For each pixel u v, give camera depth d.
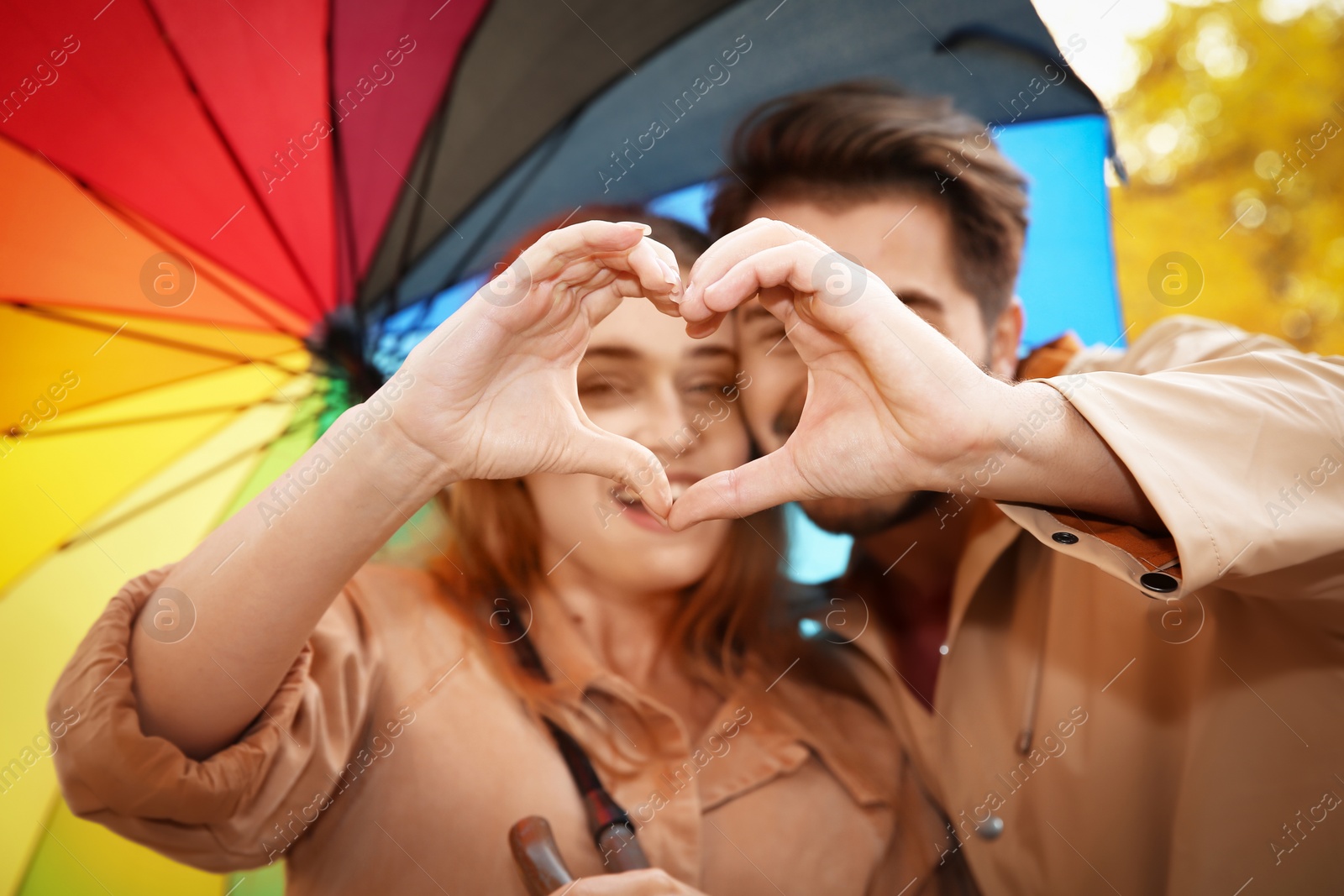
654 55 1.38
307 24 1.33
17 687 1.19
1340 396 0.67
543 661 1.19
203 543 0.83
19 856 1.13
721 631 1.22
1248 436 0.63
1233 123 1.58
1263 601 0.86
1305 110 1.57
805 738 1.17
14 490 1.23
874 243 1.33
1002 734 1.11
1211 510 0.59
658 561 1.23
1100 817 1.00
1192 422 0.63
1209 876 0.87
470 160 1.36
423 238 1.35
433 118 1.36
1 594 1.21
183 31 1.29
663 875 0.99
